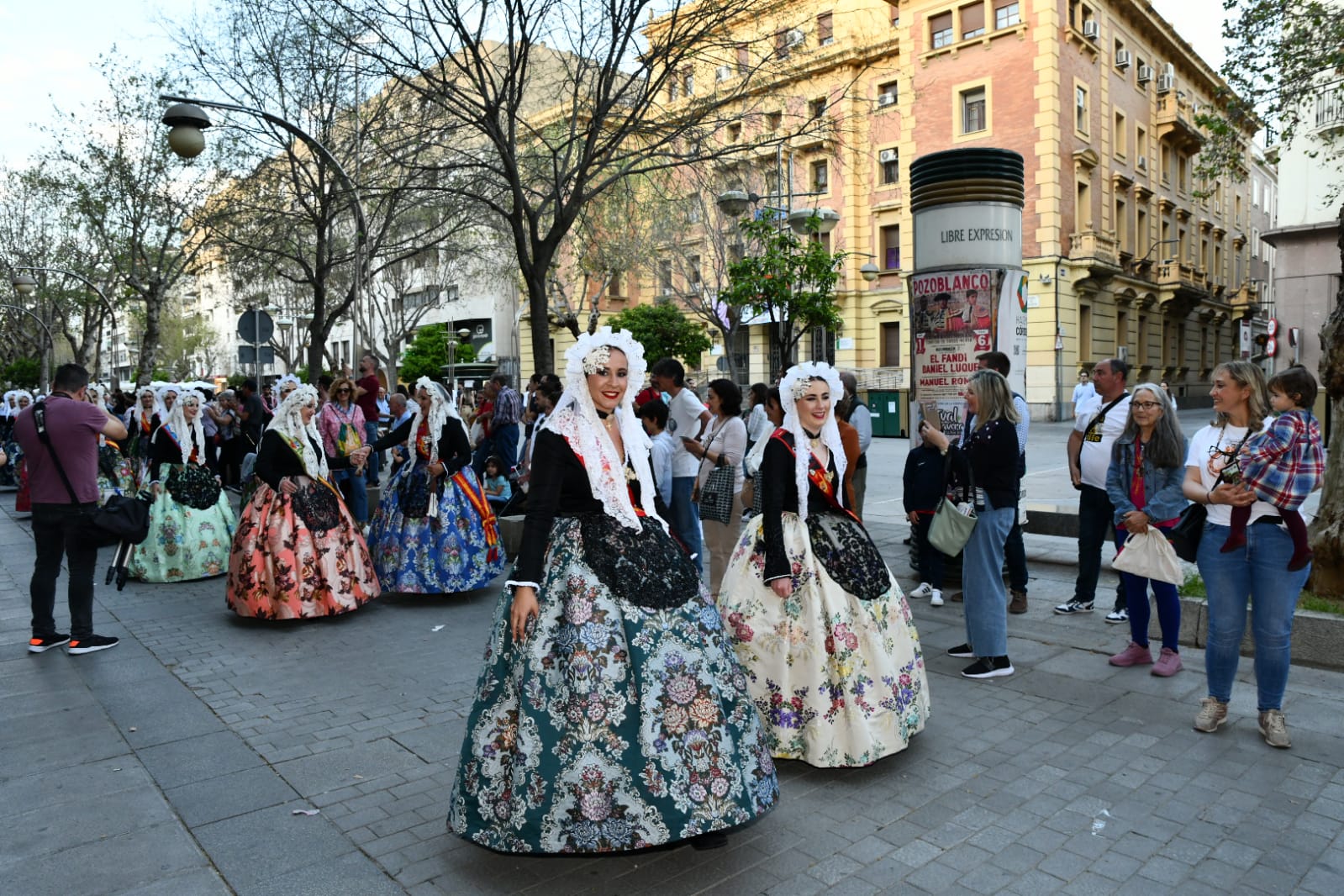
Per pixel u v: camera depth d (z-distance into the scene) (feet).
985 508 16.12
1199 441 13.94
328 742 13.92
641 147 39.55
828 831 10.88
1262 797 11.61
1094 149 102.94
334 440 31.55
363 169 47.65
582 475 10.14
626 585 9.82
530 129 35.55
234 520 28.22
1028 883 9.70
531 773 9.29
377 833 10.98
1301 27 39.47
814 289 47.06
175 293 122.42
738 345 121.49
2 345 151.94
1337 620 16.20
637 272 99.25
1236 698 15.08
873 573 12.75
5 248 94.63
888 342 108.47
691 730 9.52
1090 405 23.95
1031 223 97.09
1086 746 13.33
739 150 36.17
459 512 23.65
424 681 16.92
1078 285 98.78
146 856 10.43
